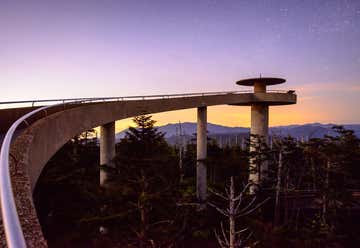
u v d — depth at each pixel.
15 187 4.20
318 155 22.64
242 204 20.77
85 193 14.80
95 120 14.21
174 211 13.77
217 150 38.06
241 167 28.66
